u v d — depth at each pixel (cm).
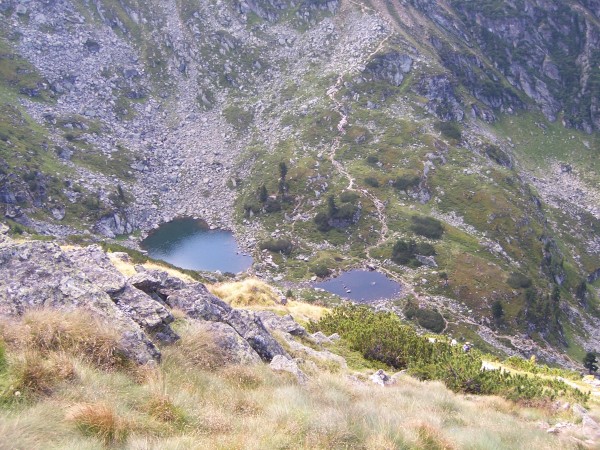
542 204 18900
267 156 17712
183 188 17538
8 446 741
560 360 10775
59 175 15325
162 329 1429
